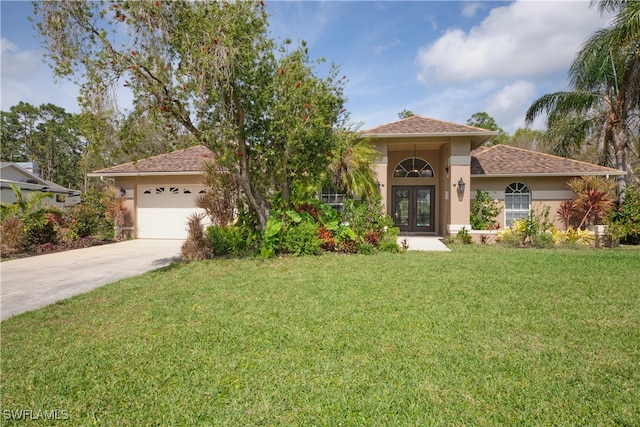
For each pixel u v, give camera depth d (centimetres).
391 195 1816
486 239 1367
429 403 281
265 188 1113
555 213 1525
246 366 346
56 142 5475
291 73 905
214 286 666
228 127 894
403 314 489
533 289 617
